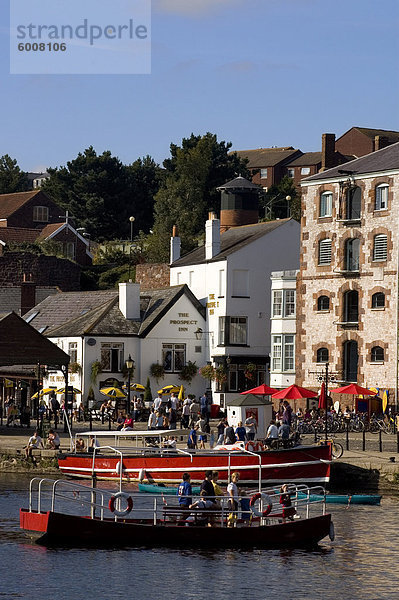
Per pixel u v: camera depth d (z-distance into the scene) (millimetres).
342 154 192125
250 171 195875
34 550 47625
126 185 189250
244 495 51969
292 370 103188
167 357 110875
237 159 175125
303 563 46312
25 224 166375
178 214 161750
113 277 150000
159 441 74500
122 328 109250
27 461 72250
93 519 48625
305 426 84562
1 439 80812
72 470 66938
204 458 62250
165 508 50188
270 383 104688
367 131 194125
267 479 61094
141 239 165000
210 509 49844
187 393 110938
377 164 98062
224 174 170500
